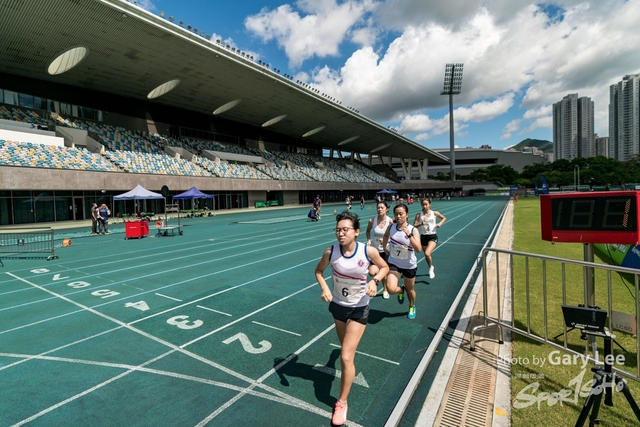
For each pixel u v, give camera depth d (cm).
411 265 510
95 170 2541
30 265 1009
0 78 2645
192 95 3656
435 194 8550
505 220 2139
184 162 3612
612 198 334
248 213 3544
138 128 3644
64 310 598
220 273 867
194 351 429
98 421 297
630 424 267
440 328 474
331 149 7469
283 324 514
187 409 312
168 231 1941
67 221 2520
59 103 3003
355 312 292
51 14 2125
